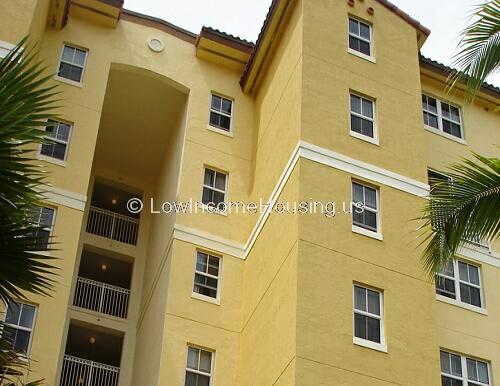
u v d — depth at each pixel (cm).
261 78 2936
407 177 2433
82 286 2977
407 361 2067
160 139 3162
